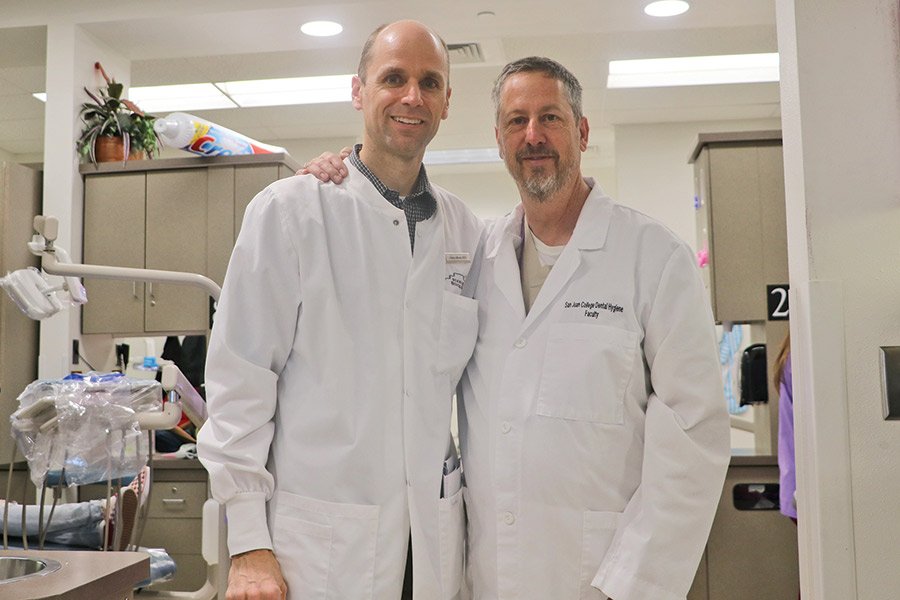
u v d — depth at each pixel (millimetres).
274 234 1614
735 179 3811
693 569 1524
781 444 3059
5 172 3867
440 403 1645
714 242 3803
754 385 3732
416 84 1651
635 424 1626
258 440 1553
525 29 4230
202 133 4016
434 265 1691
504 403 1626
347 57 5016
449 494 1643
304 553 1519
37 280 2287
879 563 1528
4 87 5410
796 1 1585
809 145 1570
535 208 1714
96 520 2268
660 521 1521
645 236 1661
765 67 5238
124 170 4203
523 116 1668
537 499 1573
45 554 1473
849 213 1559
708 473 1548
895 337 1541
